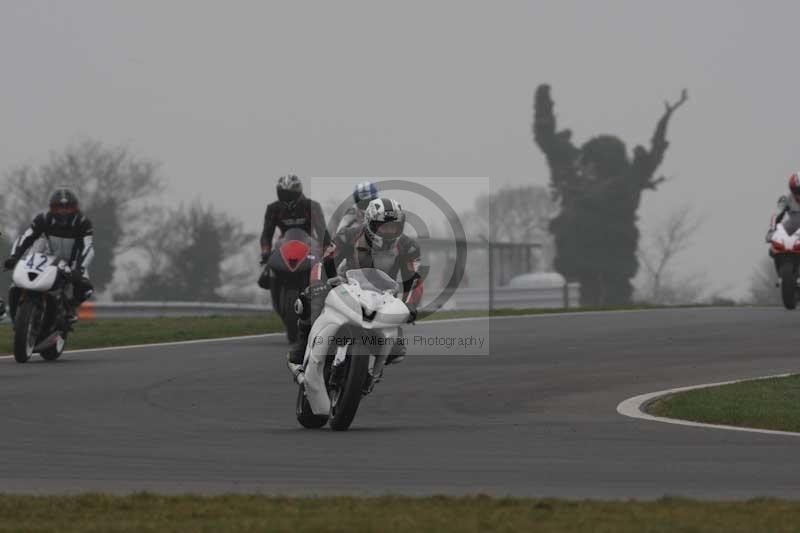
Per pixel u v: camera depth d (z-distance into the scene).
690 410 41.78
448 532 20.80
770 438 35.41
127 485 26.97
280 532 20.86
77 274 59.03
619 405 44.22
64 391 47.53
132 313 114.88
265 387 49.28
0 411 41.81
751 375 52.47
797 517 22.12
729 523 21.56
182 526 21.41
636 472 28.92
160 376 52.59
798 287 84.25
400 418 41.12
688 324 77.31
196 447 33.28
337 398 37.25
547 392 48.06
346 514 22.55
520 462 30.55
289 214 62.53
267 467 29.66
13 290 58.44
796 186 84.00
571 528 21.14
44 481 27.56
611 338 69.19
